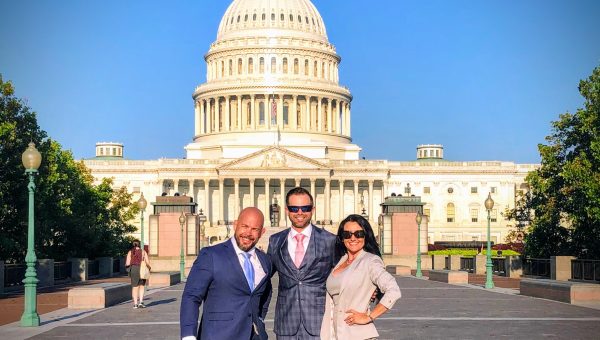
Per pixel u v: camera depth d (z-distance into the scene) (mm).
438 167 183000
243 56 198375
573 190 66312
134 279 38094
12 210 62906
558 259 56750
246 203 181125
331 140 198000
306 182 182750
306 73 199625
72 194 83562
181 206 80875
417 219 70750
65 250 79750
